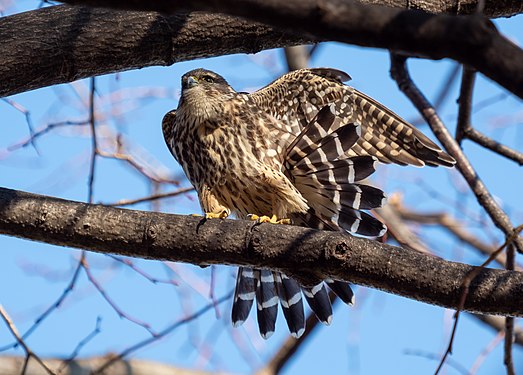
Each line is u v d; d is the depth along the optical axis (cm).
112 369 1272
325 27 480
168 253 816
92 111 1102
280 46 948
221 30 921
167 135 1226
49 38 891
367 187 1037
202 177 1125
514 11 961
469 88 1127
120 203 1098
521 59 461
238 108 1120
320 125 1019
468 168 1104
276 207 1070
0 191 822
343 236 803
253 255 809
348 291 1031
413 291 789
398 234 1407
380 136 1112
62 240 816
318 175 1045
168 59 927
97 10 907
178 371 1326
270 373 1392
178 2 477
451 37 468
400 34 474
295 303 1084
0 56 880
